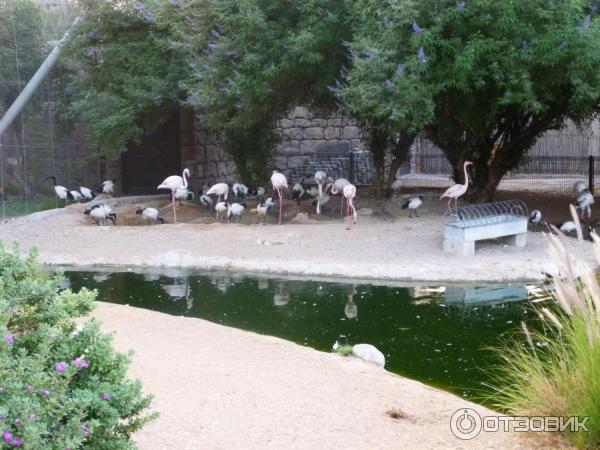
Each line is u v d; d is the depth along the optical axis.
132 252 13.09
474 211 13.59
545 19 12.92
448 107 15.16
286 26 15.10
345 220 15.93
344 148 25.88
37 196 17.88
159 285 11.08
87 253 13.12
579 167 25.27
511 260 11.37
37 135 17.95
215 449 4.36
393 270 11.02
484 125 16.22
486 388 6.31
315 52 14.50
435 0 12.98
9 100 17.20
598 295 4.20
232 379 5.85
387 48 13.27
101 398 3.49
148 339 7.22
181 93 18.92
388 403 5.32
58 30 19.23
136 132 19.00
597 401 4.29
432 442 4.56
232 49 15.09
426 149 27.69
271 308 9.52
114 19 19.16
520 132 17.25
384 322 8.66
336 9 14.45
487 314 8.85
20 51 17.69
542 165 25.50
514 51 12.80
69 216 16.69
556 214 16.92
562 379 4.70
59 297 3.89
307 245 13.04
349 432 4.72
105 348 3.62
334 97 16.80
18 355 3.50
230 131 19.48
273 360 6.48
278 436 4.62
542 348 7.32
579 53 12.37
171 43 16.48
